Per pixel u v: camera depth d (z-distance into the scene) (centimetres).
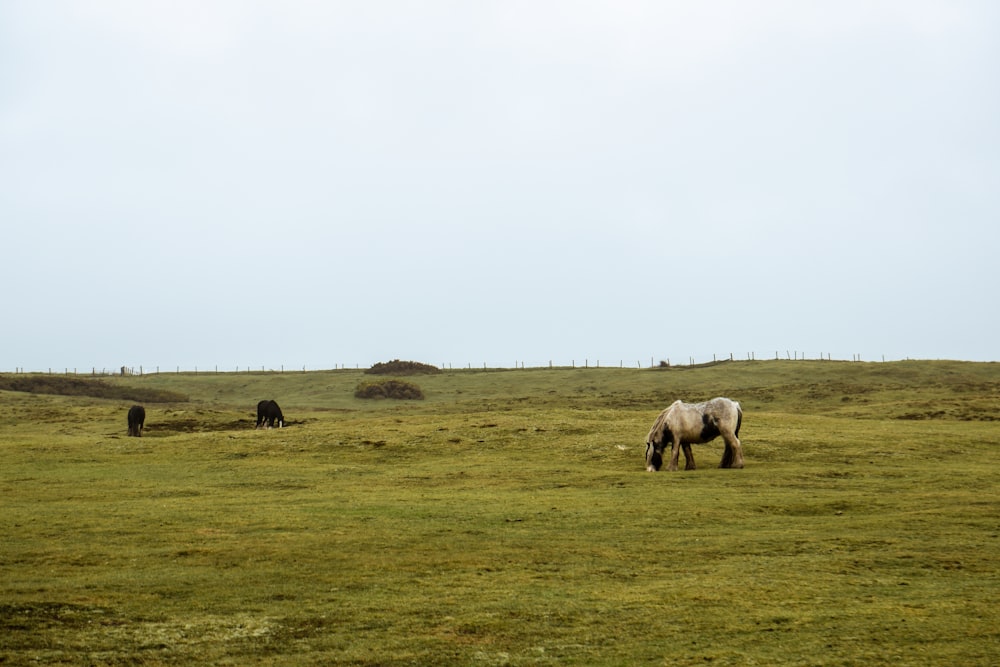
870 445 3269
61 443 3572
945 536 1778
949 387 6106
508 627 1231
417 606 1338
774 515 2095
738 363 9012
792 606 1310
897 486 2478
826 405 5894
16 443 3556
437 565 1623
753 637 1164
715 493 2386
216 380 9350
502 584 1482
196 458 3316
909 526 1886
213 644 1162
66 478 2877
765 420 3991
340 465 3150
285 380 9294
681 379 8156
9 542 1852
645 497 2347
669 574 1545
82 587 1444
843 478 2647
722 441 3541
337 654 1120
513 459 3238
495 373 9606
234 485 2733
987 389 5919
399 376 9544
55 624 1237
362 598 1392
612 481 2673
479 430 3725
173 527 2008
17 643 1147
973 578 1461
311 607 1339
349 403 7969
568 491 2509
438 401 7988
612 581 1501
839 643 1124
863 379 7475
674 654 1101
